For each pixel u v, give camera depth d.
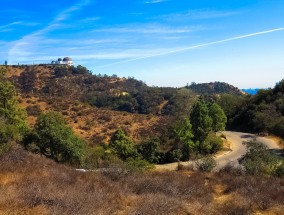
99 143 57.72
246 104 95.56
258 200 13.45
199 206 11.96
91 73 189.12
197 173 21.12
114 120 77.94
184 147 43.47
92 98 140.88
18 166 14.96
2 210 8.39
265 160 25.11
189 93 127.94
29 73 155.12
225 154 44.69
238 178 18.36
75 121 73.81
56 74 164.62
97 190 11.95
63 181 12.81
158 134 63.94
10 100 37.69
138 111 126.19
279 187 16.44
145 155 42.31
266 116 72.06
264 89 92.62
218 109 53.97
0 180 12.34
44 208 8.85
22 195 9.66
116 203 10.87
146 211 9.93
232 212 11.54
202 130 44.94
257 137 62.41
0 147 18.70
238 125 86.88
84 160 25.69
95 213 8.84
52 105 83.94
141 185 14.30
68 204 9.19
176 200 11.70
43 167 15.80
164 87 156.50
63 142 25.50
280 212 12.36
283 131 61.84
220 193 15.94
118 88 166.88
